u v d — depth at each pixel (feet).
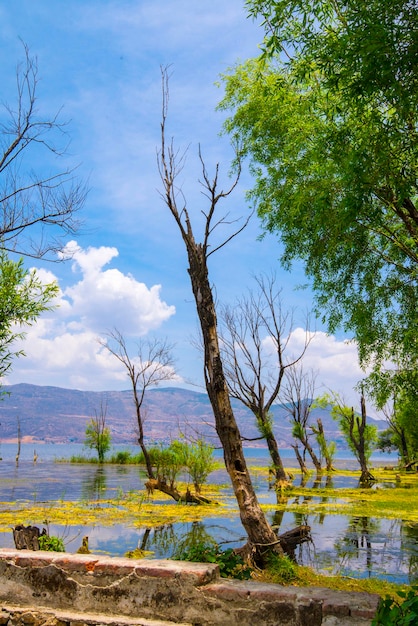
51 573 19.63
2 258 47.19
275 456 95.04
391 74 20.45
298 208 37.47
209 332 35.22
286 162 40.86
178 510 64.03
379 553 42.06
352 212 25.27
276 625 17.20
